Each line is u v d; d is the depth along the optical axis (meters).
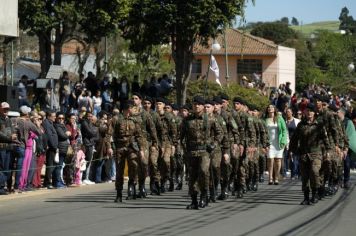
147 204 27.09
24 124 30.53
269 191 33.06
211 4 54.72
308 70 134.38
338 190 33.66
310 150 27.30
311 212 25.03
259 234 19.88
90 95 48.91
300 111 44.19
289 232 20.36
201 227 21.11
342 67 137.12
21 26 52.00
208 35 56.78
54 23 51.91
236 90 60.44
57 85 53.50
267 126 37.03
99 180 36.34
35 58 94.81
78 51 77.06
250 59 116.00
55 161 32.88
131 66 84.62
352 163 45.25
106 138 28.12
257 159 32.56
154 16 55.28
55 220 22.55
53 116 32.78
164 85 57.72
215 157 27.28
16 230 20.52
